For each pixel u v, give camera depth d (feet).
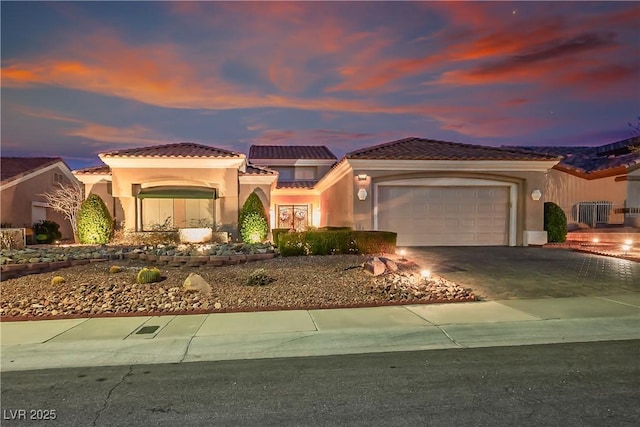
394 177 54.54
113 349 18.74
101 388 14.57
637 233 64.03
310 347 18.97
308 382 14.98
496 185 56.13
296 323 22.56
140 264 39.11
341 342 19.61
